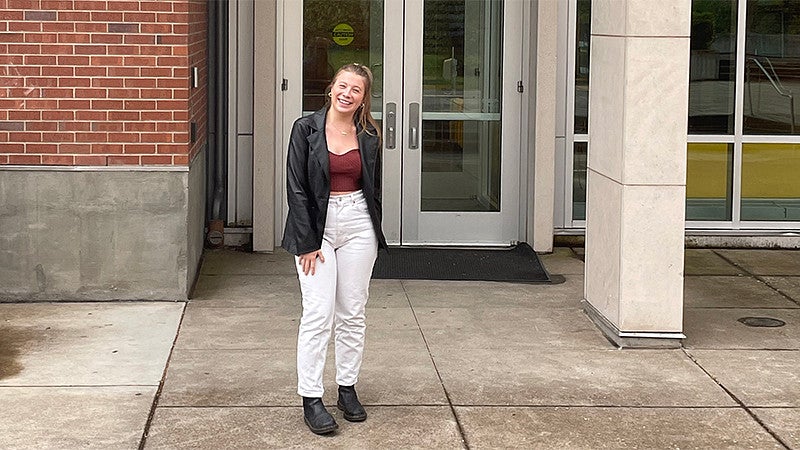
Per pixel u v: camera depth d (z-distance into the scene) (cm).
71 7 822
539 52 1030
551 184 1045
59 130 830
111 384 662
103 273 846
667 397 654
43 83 826
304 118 582
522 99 1069
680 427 606
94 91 830
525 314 838
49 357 713
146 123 836
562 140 1077
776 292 922
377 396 647
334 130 580
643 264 745
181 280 855
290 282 930
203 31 977
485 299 883
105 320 800
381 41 1060
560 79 1069
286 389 657
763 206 1106
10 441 571
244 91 1050
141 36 830
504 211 1082
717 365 716
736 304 880
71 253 841
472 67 1067
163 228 847
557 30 1059
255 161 1030
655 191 738
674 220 741
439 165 1074
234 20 1041
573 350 745
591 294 823
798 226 1101
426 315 831
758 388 671
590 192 822
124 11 826
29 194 833
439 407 630
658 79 726
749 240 1088
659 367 711
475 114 1071
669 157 734
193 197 895
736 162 1096
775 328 808
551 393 657
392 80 1062
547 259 1035
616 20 747
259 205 1037
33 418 605
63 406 624
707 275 980
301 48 1055
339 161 575
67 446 567
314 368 588
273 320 810
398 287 919
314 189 572
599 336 779
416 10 1058
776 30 1088
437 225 1079
